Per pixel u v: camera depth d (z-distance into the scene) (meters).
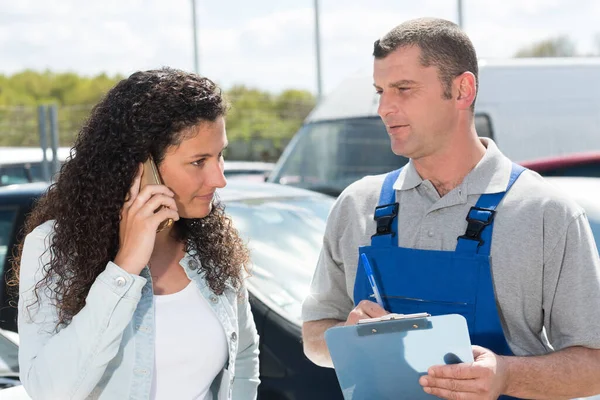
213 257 2.70
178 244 2.70
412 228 2.79
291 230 4.67
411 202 2.81
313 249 4.54
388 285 2.75
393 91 2.72
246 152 25.22
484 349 2.50
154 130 2.41
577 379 2.56
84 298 2.41
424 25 2.71
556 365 2.55
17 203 4.89
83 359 2.29
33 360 2.36
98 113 2.50
